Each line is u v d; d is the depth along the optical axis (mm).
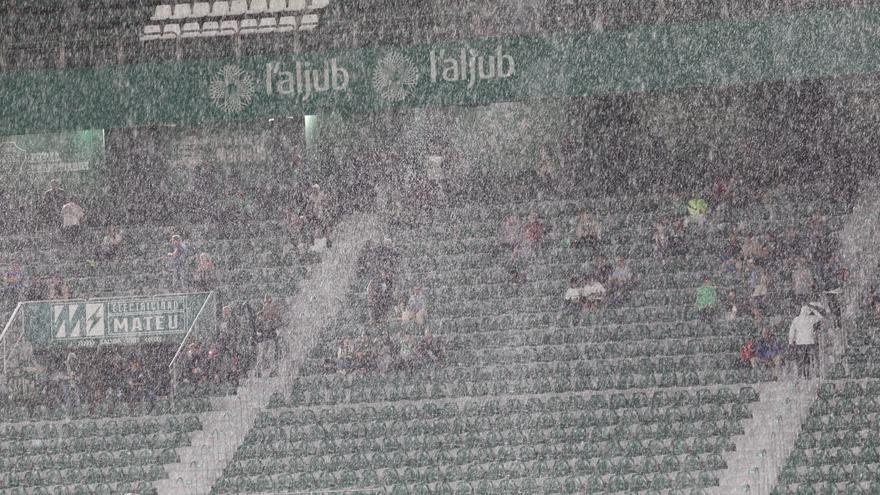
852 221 99750
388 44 105375
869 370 81188
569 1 104312
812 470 74625
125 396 85750
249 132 114750
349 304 97312
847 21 98312
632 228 104562
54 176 113438
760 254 95625
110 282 103812
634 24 102500
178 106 105625
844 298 89562
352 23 106062
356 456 80688
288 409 85438
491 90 104250
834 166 107688
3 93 105562
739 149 110062
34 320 85000
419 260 103000
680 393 81875
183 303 85688
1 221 110812
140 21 106688
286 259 104312
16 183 112250
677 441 78250
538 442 80125
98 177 113875
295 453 81875
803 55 99312
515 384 85125
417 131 113438
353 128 113688
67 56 106875
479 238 105375
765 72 100125
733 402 80938
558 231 105125
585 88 103188
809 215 102438
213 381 86438
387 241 102062
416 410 83750
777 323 88688
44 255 107500
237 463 81562
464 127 112812
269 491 79875
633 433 79625
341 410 84312
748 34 100375
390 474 79000
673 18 102562
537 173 111750
